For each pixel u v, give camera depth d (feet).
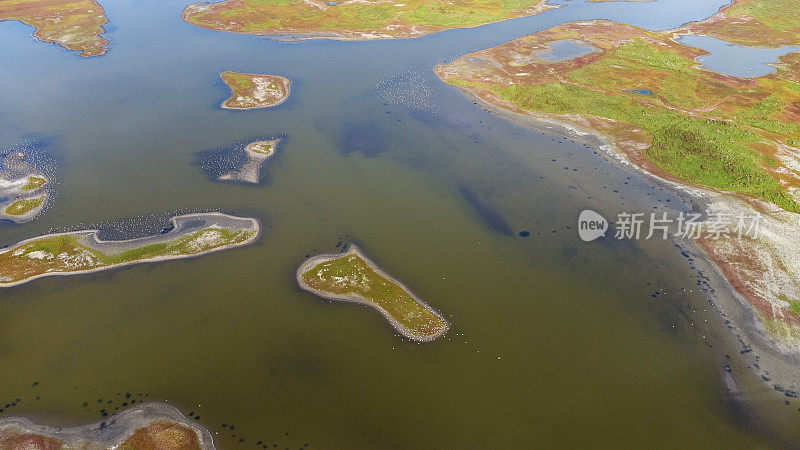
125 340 127.44
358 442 105.09
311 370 119.75
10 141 220.02
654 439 104.99
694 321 131.54
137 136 224.94
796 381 116.06
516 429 106.93
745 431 106.52
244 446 104.47
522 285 144.05
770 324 129.49
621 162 202.18
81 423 108.47
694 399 112.78
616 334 128.47
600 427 107.24
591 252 155.63
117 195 184.34
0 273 146.72
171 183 191.72
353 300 138.21
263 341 127.03
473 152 213.05
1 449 102.68
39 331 129.70
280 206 178.91
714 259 150.71
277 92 266.57
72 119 239.30
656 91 259.60
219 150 214.07
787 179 184.34
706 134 213.46
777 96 249.75
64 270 148.46
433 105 254.27
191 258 153.69
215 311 135.54
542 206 178.29
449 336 127.85
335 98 261.44
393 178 195.72
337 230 167.02
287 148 216.33
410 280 146.10
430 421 108.68
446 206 179.22
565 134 224.94
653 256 153.17
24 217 172.35
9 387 115.85
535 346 125.29
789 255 149.89
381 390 115.14
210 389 115.85
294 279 146.10
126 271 148.56
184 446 104.01
